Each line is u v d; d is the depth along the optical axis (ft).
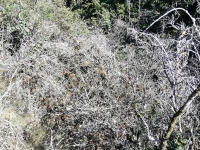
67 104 13.94
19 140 11.76
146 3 22.13
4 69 14.16
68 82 15.19
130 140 11.87
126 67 15.02
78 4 24.16
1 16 15.60
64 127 13.23
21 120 13.10
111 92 13.96
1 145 11.32
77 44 16.88
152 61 15.07
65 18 18.80
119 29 19.75
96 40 17.08
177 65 8.70
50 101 13.99
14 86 13.74
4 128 11.93
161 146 7.61
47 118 13.51
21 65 14.75
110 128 12.28
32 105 13.66
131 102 12.88
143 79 13.96
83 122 12.63
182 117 10.09
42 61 15.01
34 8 17.16
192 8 19.27
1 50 15.06
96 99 13.38
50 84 14.35
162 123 11.42
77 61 16.16
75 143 12.55
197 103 11.09
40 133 12.98
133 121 12.12
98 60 15.72
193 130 9.82
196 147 9.33
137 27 20.98
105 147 12.30
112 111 12.78
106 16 21.48
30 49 15.33
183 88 10.14
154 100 12.98
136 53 17.54
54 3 19.81
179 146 8.87
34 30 16.08
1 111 12.39
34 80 14.57
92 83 14.37
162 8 20.92
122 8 22.26
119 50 18.74
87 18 23.56
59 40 16.81
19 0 16.55
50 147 12.35
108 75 14.60
